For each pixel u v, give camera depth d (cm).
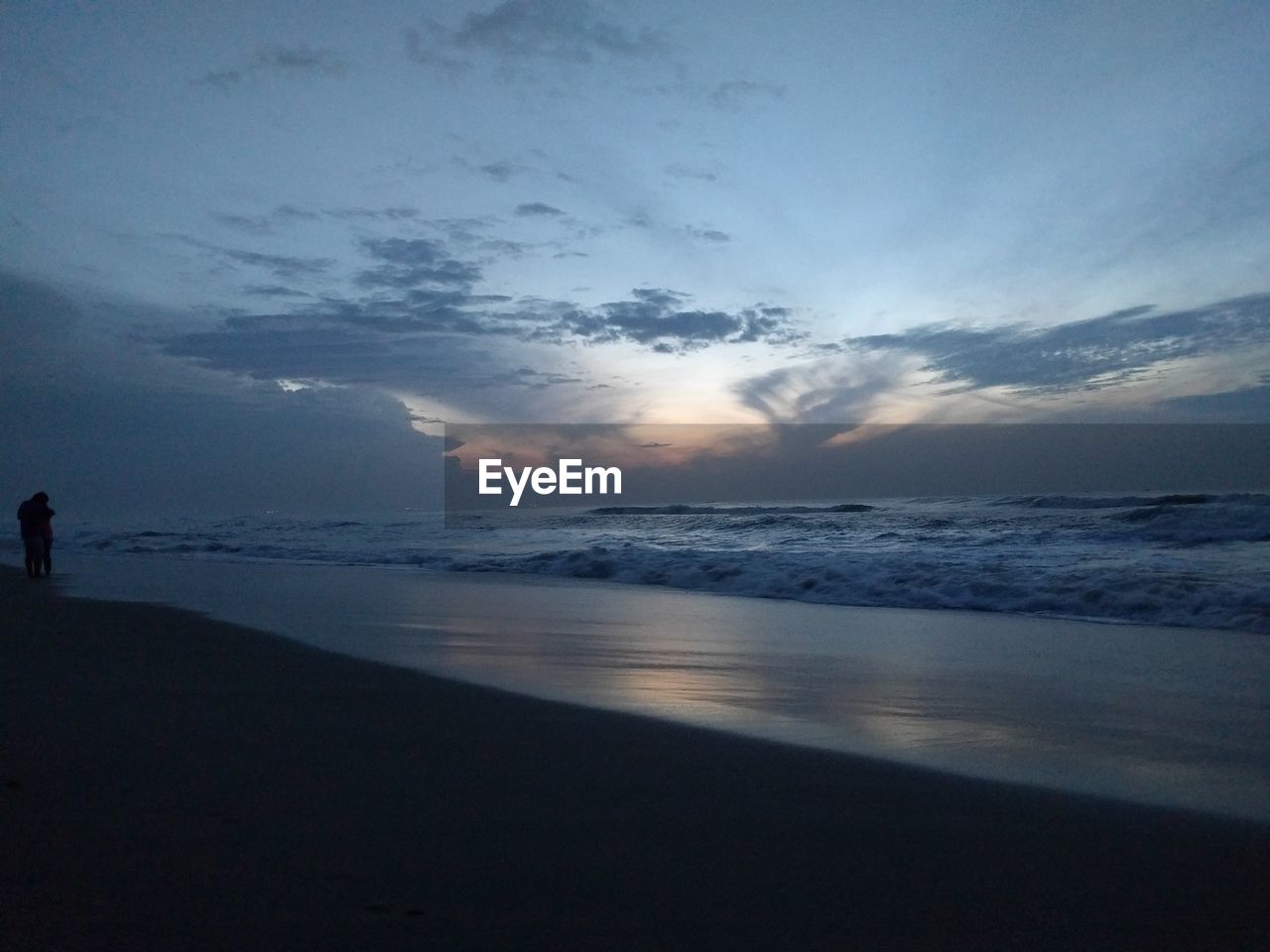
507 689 544
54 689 523
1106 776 361
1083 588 992
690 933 221
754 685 565
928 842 286
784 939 218
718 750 401
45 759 368
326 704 494
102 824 289
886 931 223
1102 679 589
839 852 277
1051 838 290
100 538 2595
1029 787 346
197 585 1317
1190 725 456
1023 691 548
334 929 218
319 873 253
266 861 261
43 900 230
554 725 448
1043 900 243
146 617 905
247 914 225
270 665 624
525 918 227
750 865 265
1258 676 597
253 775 349
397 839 282
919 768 373
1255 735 434
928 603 1036
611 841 283
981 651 712
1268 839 290
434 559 1772
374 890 242
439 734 426
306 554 2012
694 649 722
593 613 973
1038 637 786
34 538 1473
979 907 238
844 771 368
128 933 213
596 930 221
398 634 798
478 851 273
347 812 307
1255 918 233
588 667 630
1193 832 296
